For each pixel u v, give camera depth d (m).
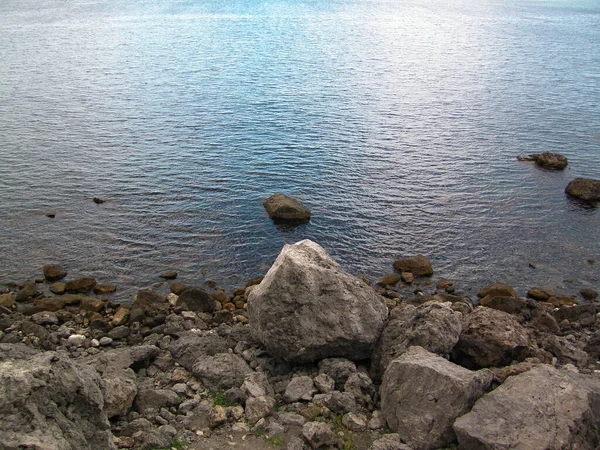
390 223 28.03
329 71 61.34
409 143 39.19
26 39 78.75
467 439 10.63
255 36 84.31
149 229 26.67
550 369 12.11
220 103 47.53
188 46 75.06
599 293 23.09
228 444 11.51
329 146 37.94
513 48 81.12
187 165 34.06
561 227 28.39
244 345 15.25
